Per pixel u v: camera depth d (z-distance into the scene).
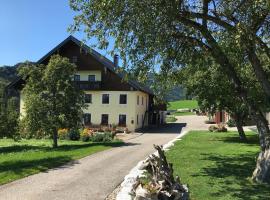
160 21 14.41
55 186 14.30
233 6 15.52
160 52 16.02
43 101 31.58
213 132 46.66
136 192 10.41
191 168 18.19
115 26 14.74
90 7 14.95
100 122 56.56
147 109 65.44
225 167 18.47
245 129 52.09
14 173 16.55
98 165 19.48
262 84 15.06
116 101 56.16
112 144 31.80
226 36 17.05
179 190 10.98
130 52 15.27
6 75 104.62
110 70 56.16
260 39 15.13
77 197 12.70
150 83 18.22
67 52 56.25
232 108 33.34
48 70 31.83
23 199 12.34
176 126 65.69
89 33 15.31
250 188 13.92
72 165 19.39
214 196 12.76
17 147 33.47
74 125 32.56
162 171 11.58
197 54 17.38
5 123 29.86
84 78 57.12
